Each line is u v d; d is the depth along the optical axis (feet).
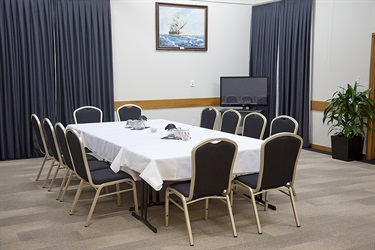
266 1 26.03
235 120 17.20
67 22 21.45
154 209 13.19
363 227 11.75
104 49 22.62
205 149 10.11
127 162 11.96
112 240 10.80
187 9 25.09
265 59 26.50
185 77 25.63
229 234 11.21
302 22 23.63
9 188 15.66
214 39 26.32
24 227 11.73
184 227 11.70
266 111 26.40
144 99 24.47
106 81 22.89
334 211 13.10
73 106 22.12
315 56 23.31
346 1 21.20
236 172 11.75
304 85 23.81
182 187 10.84
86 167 11.50
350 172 18.19
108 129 16.21
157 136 14.40
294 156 11.27
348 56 21.31
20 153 21.13
